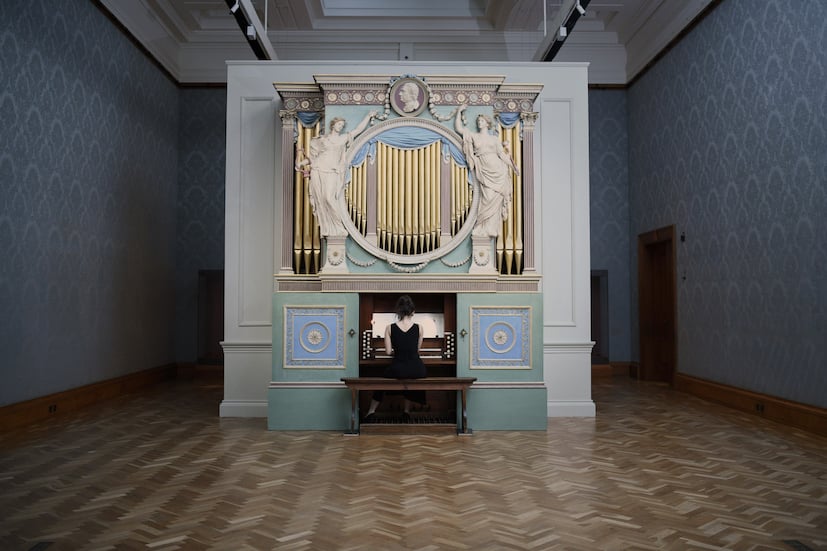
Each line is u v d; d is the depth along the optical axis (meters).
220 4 8.83
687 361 7.96
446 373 6.05
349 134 5.75
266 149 6.46
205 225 9.74
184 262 9.71
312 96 6.02
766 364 6.19
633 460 4.48
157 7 8.47
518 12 8.88
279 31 9.46
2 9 5.52
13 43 5.68
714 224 7.22
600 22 9.55
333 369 5.66
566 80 6.55
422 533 3.04
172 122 9.54
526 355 5.68
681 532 3.06
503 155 5.78
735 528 3.11
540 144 6.51
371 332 5.92
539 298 5.72
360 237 5.72
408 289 5.69
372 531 3.06
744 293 6.59
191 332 9.67
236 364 6.31
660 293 9.17
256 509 3.39
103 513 3.34
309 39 9.53
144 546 2.87
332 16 9.27
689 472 4.15
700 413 6.44
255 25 6.86
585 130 6.54
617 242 9.86
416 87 5.80
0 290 5.47
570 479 3.98
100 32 7.32
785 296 5.87
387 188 5.77
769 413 6.07
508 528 3.11
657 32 8.74
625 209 9.87
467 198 5.79
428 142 5.80
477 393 5.63
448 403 6.11
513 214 5.96
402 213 5.76
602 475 4.08
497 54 9.57
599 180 9.88
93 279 7.17
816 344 5.43
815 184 5.44
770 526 3.14
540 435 5.38
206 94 9.77
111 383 7.51
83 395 6.84
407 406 5.90
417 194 5.78
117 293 7.78
